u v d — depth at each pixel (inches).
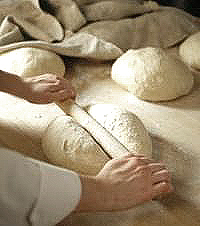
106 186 37.3
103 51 64.4
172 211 40.2
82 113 47.3
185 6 82.8
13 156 32.6
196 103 56.6
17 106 56.0
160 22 71.4
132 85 57.0
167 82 55.9
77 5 71.5
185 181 43.8
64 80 50.4
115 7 72.7
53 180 33.2
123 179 38.3
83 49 64.4
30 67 58.4
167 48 70.2
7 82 48.0
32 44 62.5
